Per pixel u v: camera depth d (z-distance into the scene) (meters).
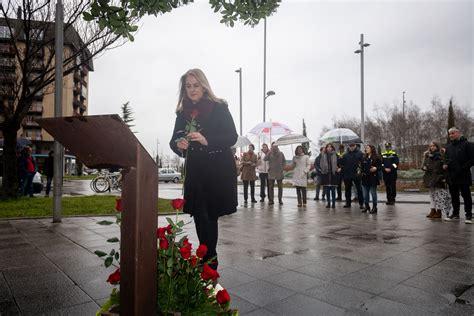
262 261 4.03
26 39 8.96
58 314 2.49
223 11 2.36
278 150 11.19
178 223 1.93
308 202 12.34
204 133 2.62
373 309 2.63
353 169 10.02
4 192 10.36
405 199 13.35
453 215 7.73
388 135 43.97
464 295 2.94
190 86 2.67
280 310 2.60
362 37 21.47
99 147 1.46
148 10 2.17
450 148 7.58
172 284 1.75
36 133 52.59
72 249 4.53
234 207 2.74
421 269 3.71
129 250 1.43
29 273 3.46
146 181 1.47
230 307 2.65
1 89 10.08
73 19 8.38
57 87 6.66
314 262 3.99
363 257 4.23
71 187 21.89
